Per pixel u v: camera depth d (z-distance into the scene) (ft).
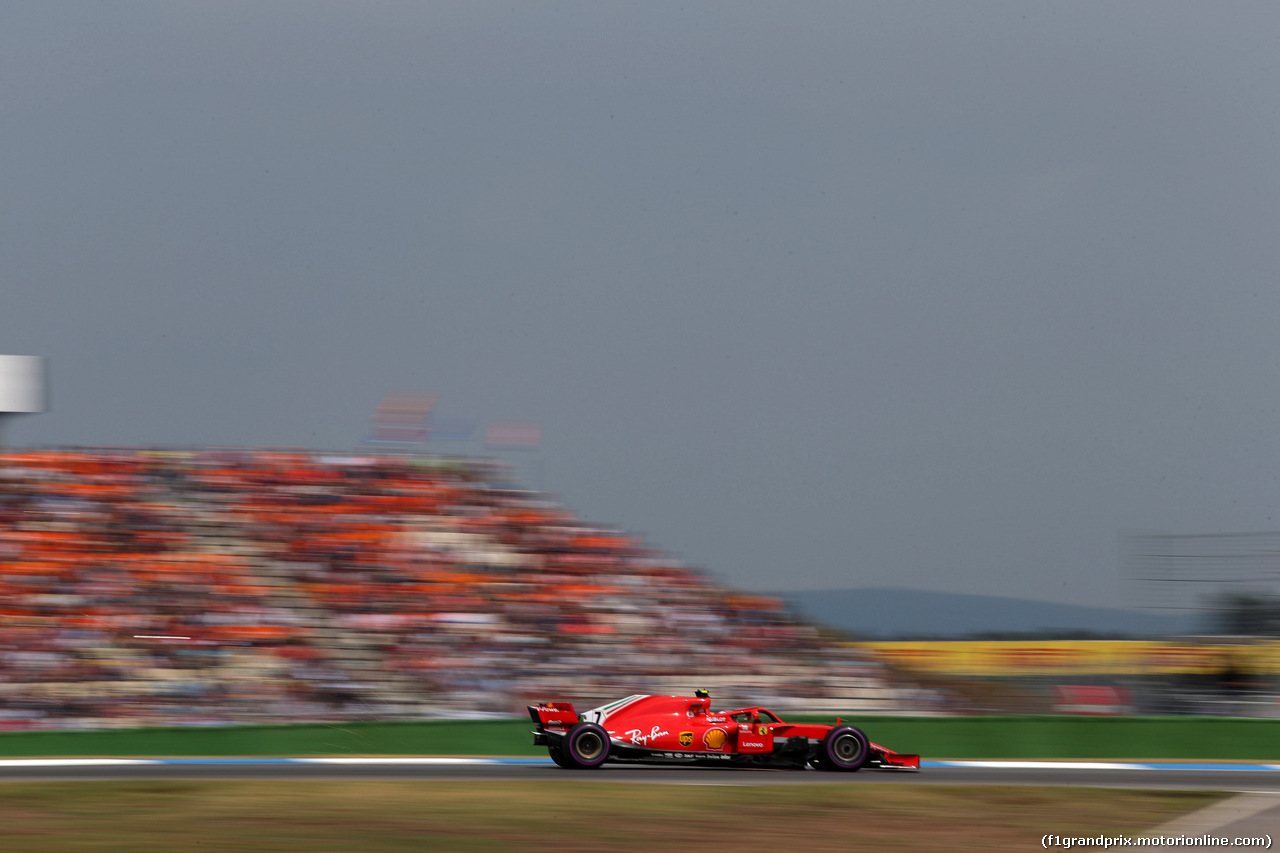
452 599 303.89
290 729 242.78
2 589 287.48
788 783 192.85
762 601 324.39
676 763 224.33
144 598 290.35
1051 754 250.57
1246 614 286.05
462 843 134.51
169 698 259.19
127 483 338.34
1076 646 302.04
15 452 347.56
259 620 287.28
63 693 256.52
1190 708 271.90
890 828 150.92
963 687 292.81
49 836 138.00
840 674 294.46
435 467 360.28
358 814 155.53
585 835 141.59
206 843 133.59
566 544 333.42
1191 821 160.15
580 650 292.81
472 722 248.93
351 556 315.78
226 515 327.47
